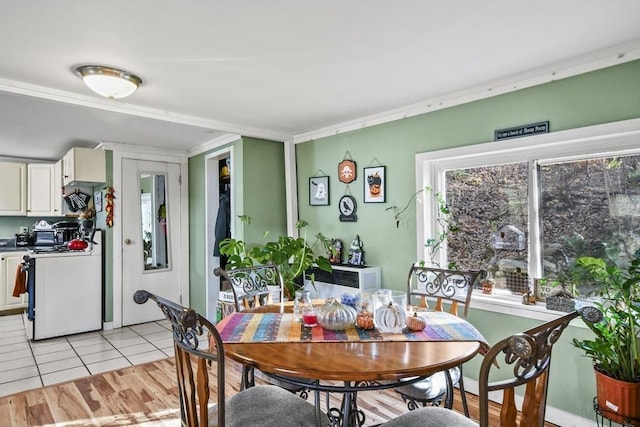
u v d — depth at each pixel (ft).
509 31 6.05
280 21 5.65
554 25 5.86
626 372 5.93
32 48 6.42
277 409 4.75
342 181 11.73
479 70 7.61
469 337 5.16
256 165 12.77
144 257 14.94
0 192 16.43
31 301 12.46
